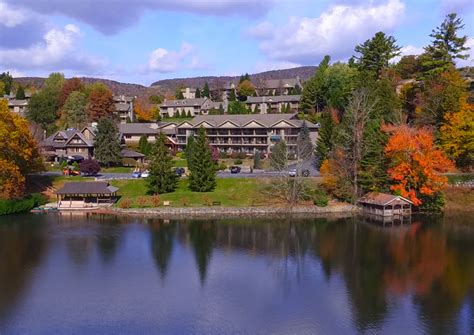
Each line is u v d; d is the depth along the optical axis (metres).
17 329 42.31
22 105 193.00
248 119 141.75
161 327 42.72
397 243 69.81
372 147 90.81
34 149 98.31
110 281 54.47
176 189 101.19
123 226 81.12
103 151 120.62
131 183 103.88
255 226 81.19
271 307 47.19
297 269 58.75
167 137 149.25
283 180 95.38
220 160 130.00
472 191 95.06
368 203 89.69
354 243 70.12
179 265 60.38
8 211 89.69
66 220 85.25
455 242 70.00
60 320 44.12
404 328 42.50
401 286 52.69
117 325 43.09
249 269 58.84
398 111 107.50
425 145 86.81
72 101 164.38
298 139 105.12
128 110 187.88
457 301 48.44
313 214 90.25
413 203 86.88
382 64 130.62
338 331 42.03
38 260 61.97
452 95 101.88
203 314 45.53
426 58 120.88
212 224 82.69
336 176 94.75
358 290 51.56
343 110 130.75
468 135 94.56
